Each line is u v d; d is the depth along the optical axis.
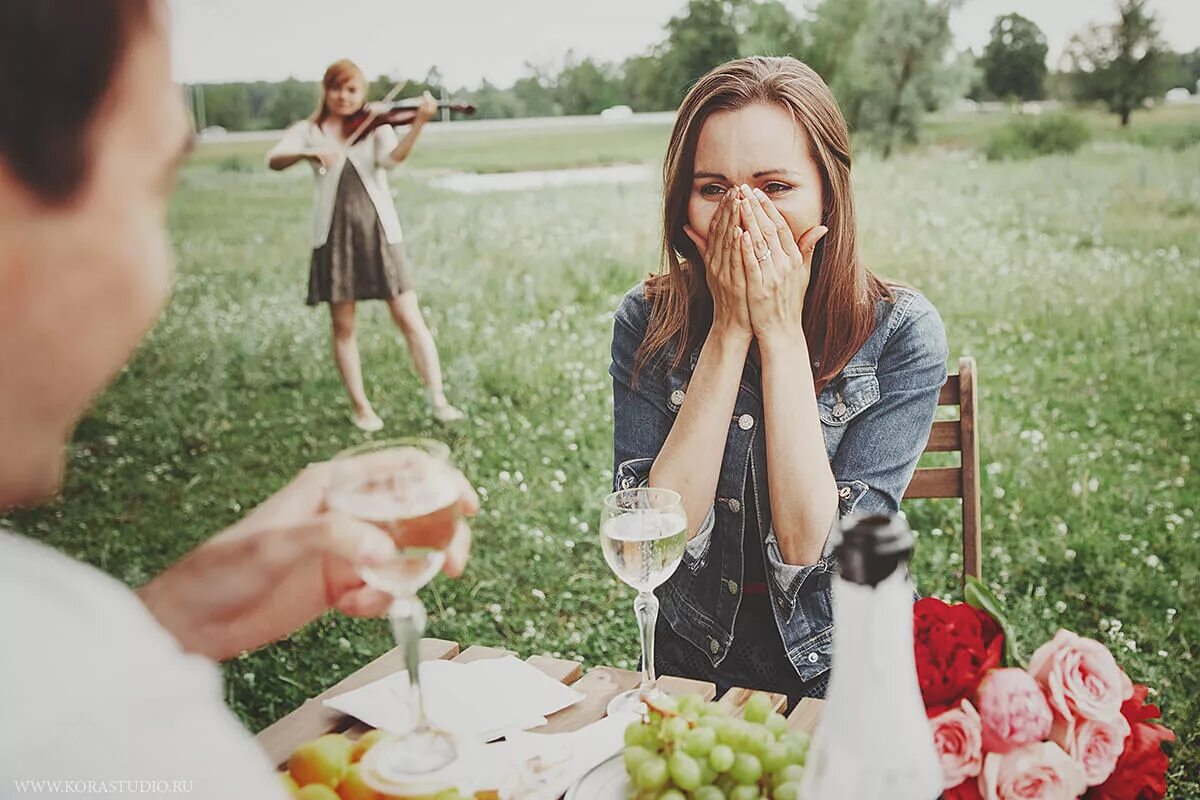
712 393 1.79
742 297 1.75
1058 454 4.03
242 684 2.96
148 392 5.34
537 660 1.50
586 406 4.77
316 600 1.08
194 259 6.74
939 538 3.57
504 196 6.78
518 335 5.52
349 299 4.74
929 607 1.06
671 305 1.93
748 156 1.78
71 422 0.45
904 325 1.88
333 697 1.36
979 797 0.96
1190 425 4.16
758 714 1.06
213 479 4.46
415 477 1.08
